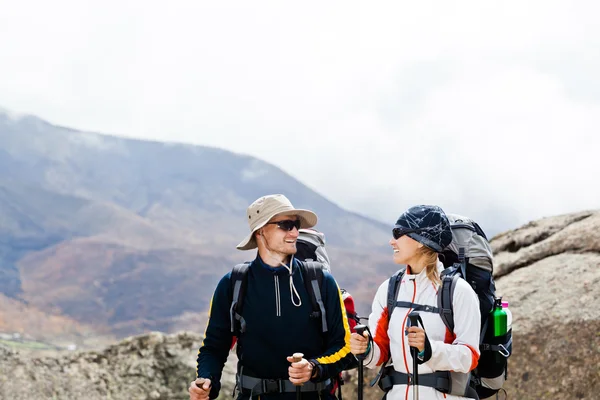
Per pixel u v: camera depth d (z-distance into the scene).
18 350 8.48
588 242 8.12
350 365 3.53
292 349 3.49
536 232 9.02
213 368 3.61
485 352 3.73
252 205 3.64
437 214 3.37
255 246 3.71
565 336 6.64
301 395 3.47
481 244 3.94
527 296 7.52
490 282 3.88
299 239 4.45
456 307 3.23
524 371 6.67
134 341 9.21
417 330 3.06
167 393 8.42
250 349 3.53
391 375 3.38
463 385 3.25
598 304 6.80
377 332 3.47
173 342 9.26
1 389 7.50
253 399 3.49
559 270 7.79
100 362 8.74
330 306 3.54
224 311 3.66
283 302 3.51
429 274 3.33
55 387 7.93
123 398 8.16
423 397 3.20
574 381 6.27
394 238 3.44
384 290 3.52
